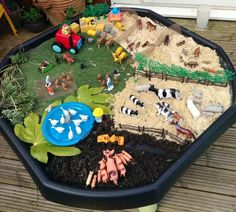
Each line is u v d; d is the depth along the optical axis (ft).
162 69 3.26
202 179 3.42
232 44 4.90
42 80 3.38
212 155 3.58
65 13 4.78
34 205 3.39
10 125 2.98
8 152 3.83
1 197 3.48
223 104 2.97
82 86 3.19
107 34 3.83
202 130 2.80
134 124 2.85
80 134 2.80
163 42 3.64
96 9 4.08
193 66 3.32
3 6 5.17
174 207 3.27
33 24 5.41
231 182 3.39
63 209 3.34
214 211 3.21
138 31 3.82
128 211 3.29
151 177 2.53
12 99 3.10
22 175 3.62
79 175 2.60
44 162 2.67
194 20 5.46
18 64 3.57
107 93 3.14
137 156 2.66
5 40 5.45
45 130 2.85
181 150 2.66
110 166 2.52
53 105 3.07
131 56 3.52
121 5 5.85
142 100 3.05
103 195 2.40
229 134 3.74
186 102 3.00
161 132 2.76
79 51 3.67
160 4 5.65
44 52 3.72
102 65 3.47
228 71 3.15
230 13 5.35
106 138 2.75
